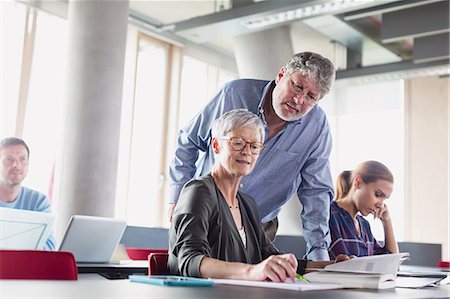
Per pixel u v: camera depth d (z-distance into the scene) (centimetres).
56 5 587
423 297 121
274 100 273
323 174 296
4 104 535
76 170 501
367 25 696
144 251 396
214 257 173
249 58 683
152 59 705
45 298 90
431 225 754
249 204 203
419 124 777
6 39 542
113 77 519
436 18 610
